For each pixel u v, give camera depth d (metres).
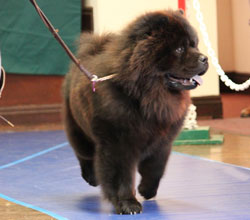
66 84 6.01
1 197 6.16
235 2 16.05
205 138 9.24
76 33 11.53
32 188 6.55
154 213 5.29
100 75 5.11
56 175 7.20
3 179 7.04
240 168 7.32
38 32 11.43
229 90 16.39
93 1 11.84
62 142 9.55
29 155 8.54
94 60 5.42
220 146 9.02
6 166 7.80
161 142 5.35
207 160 7.91
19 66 11.43
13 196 6.20
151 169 5.59
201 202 5.69
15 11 11.29
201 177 6.84
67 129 6.01
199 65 4.96
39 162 8.01
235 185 6.39
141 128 5.07
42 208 5.66
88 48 5.73
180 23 5.00
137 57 4.86
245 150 8.61
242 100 14.53
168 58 4.93
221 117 12.01
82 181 6.85
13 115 11.53
